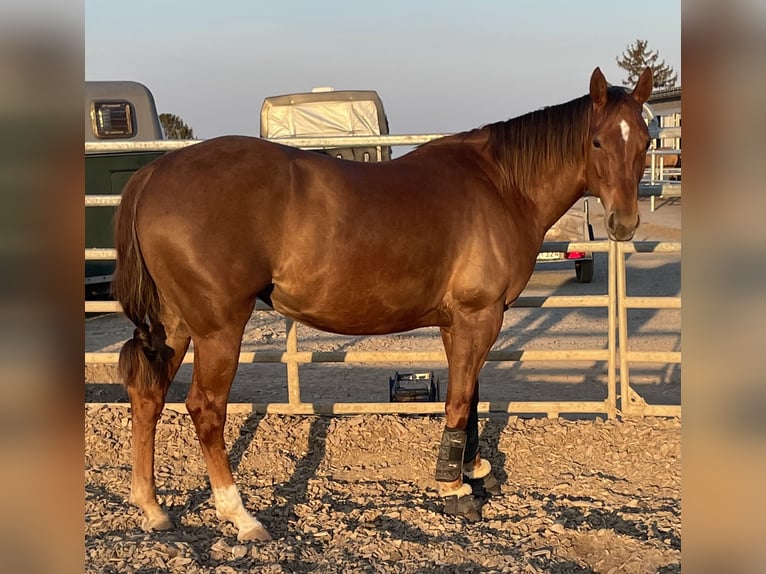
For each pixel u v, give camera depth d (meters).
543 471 4.55
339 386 6.75
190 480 4.34
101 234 9.52
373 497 4.16
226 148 3.43
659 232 17.23
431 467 4.59
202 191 3.30
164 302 3.55
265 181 3.38
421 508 3.91
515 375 7.02
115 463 4.70
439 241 3.64
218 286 3.32
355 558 3.25
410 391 5.44
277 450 4.82
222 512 3.56
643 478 4.41
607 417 5.41
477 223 3.73
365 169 3.64
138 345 3.50
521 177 3.94
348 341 8.75
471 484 4.24
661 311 10.41
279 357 5.22
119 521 3.69
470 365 3.82
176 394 6.19
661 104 26.48
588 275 11.93
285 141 5.04
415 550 3.35
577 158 3.93
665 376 6.89
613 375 5.13
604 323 9.44
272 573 3.10
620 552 3.33
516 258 3.86
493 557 3.24
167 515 3.66
